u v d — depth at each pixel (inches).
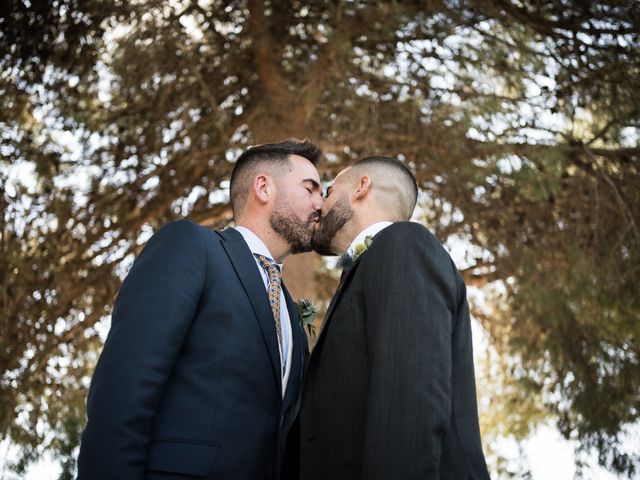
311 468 91.3
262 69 241.6
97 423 84.4
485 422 283.9
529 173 219.9
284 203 113.3
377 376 82.4
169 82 234.8
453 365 91.9
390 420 79.7
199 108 245.8
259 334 99.3
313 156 118.8
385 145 241.6
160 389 88.0
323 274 305.9
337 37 225.1
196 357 95.1
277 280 109.3
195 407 92.5
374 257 91.9
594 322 237.0
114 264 249.9
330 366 92.8
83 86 231.9
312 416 93.1
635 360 236.1
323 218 113.0
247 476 92.7
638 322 235.6
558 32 232.8
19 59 226.1
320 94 231.6
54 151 233.9
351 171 113.9
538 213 253.8
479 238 256.8
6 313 222.4
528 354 249.1
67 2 223.6
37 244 232.4
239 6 242.1
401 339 83.5
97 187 244.5
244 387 95.7
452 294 89.6
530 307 240.7
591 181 250.5
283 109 239.6
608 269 233.1
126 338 88.7
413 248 90.4
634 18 224.4
